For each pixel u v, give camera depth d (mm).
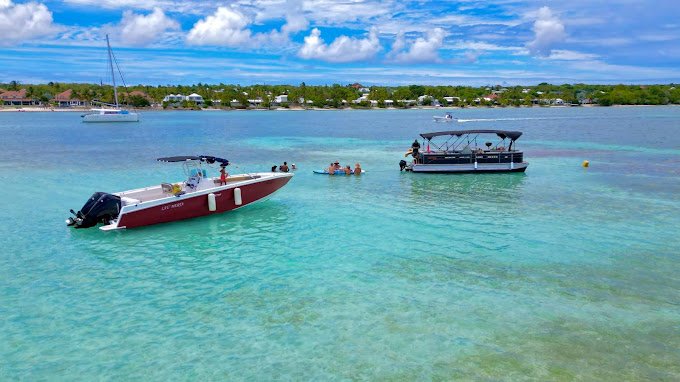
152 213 20094
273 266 15758
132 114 106062
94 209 20000
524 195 26391
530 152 46812
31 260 16438
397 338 11133
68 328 11727
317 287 14031
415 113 171750
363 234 19219
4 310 12672
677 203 24156
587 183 29875
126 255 16922
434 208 23453
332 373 9828
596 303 12836
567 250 17031
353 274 15008
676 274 14812
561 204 24094
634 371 9789
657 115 133875
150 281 14570
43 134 71375
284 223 20891
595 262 15867
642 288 13781
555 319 11969
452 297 13266
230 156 44969
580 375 9672
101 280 14664
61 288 14078
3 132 75188
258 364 10164
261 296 13438
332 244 18000
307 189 28531
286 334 11352
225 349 10734
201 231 19766
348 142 59500
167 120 117562
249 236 19062
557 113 156250
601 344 10805
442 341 10992
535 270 15195
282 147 53281
